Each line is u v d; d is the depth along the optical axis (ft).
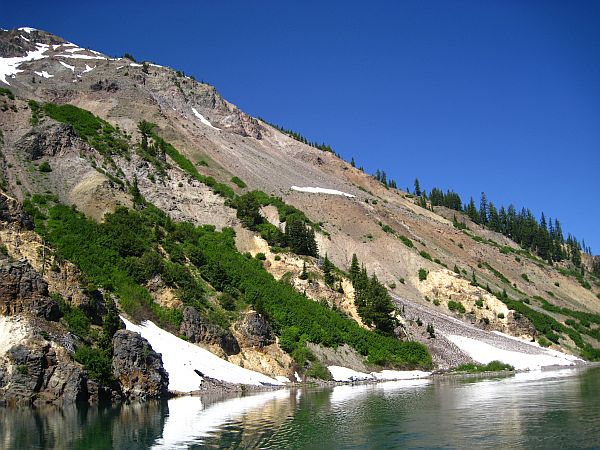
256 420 134.00
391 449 106.01
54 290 184.34
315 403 165.37
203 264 285.23
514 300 443.32
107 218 292.61
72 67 649.20
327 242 420.36
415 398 178.81
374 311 310.65
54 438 112.78
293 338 254.27
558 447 105.81
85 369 158.51
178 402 162.91
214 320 234.58
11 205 211.00
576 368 322.14
